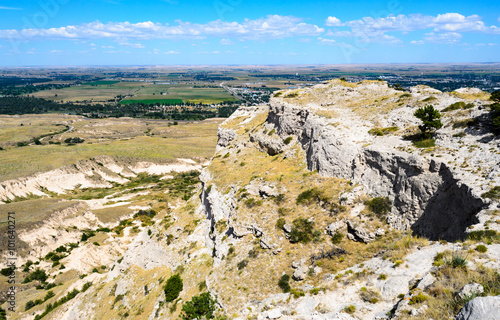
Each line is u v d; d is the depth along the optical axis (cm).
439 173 2555
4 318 5925
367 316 1692
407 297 1600
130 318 4047
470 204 2133
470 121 2950
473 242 1791
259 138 5653
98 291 5344
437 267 1714
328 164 3791
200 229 4834
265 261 3125
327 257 2761
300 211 3484
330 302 1994
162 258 4875
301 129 4953
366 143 3581
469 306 1152
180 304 3475
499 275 1420
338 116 4466
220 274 3381
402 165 2867
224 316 2734
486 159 2380
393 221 2798
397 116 3925
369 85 5744
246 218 3762
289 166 4512
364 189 3238
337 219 3106
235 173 5100
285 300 2364
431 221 2495
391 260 2097
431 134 3180
